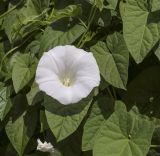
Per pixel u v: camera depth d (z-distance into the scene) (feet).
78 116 1.57
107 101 1.68
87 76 1.58
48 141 1.79
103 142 1.57
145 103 1.75
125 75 1.59
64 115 1.58
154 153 1.67
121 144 1.58
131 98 1.75
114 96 1.74
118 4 1.73
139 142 1.57
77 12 1.71
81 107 1.58
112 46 1.64
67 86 1.62
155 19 1.60
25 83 1.72
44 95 1.60
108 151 1.56
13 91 1.86
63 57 1.61
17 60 1.77
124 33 1.59
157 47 1.62
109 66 1.62
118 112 1.60
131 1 1.63
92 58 1.59
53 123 1.57
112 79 1.61
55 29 1.73
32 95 1.69
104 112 1.68
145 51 1.56
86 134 1.66
